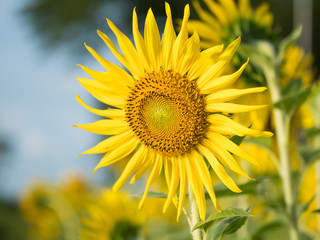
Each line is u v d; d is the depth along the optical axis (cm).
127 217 112
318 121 111
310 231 110
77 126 74
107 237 111
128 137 75
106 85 74
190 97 72
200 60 72
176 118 73
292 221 93
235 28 99
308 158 99
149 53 73
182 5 172
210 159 72
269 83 96
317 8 391
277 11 443
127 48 73
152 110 74
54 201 160
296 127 113
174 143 73
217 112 73
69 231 152
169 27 72
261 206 111
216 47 71
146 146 75
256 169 111
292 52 107
